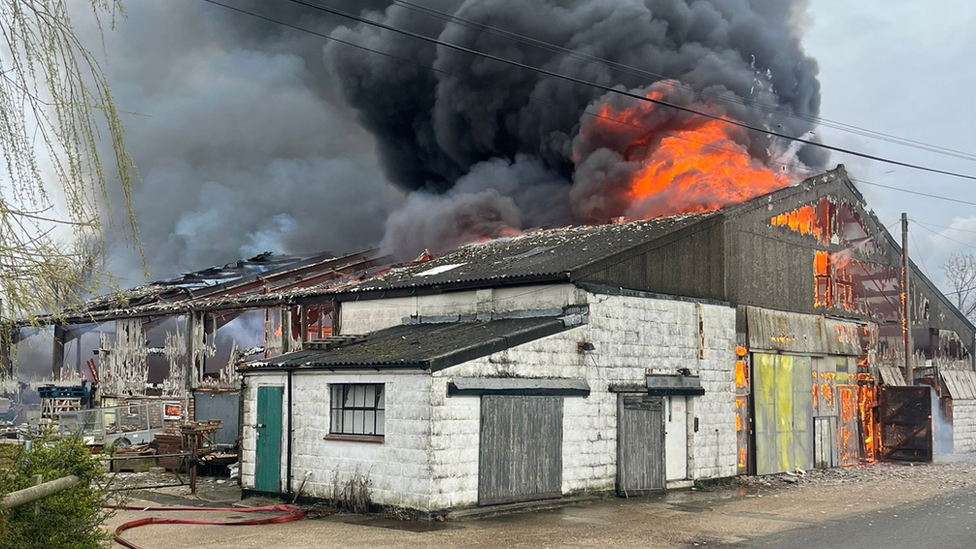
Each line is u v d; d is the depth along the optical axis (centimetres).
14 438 1341
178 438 1864
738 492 1658
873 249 2450
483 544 1048
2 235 445
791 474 1966
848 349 2280
